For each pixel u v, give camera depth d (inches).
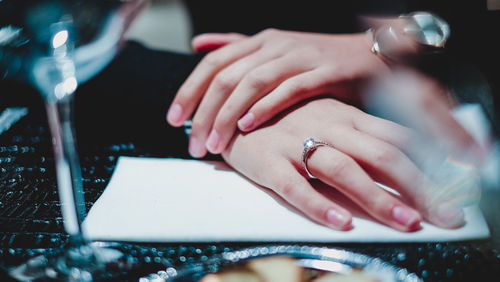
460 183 13.9
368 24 29.7
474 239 12.6
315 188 14.5
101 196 14.1
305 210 13.5
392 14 24.4
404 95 17.4
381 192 13.4
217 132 16.1
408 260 12.1
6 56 11.8
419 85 17.7
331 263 11.9
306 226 13.2
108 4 11.8
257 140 15.7
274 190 14.4
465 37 19.5
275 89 16.6
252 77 16.6
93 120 18.5
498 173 14.3
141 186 14.6
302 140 15.2
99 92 20.4
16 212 13.6
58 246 12.5
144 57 23.3
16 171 15.3
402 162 14.0
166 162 16.0
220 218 13.5
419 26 19.1
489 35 19.4
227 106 16.3
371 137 14.6
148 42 57.4
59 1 11.6
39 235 12.8
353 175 13.7
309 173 14.5
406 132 15.0
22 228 13.0
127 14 12.3
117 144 17.0
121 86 20.9
